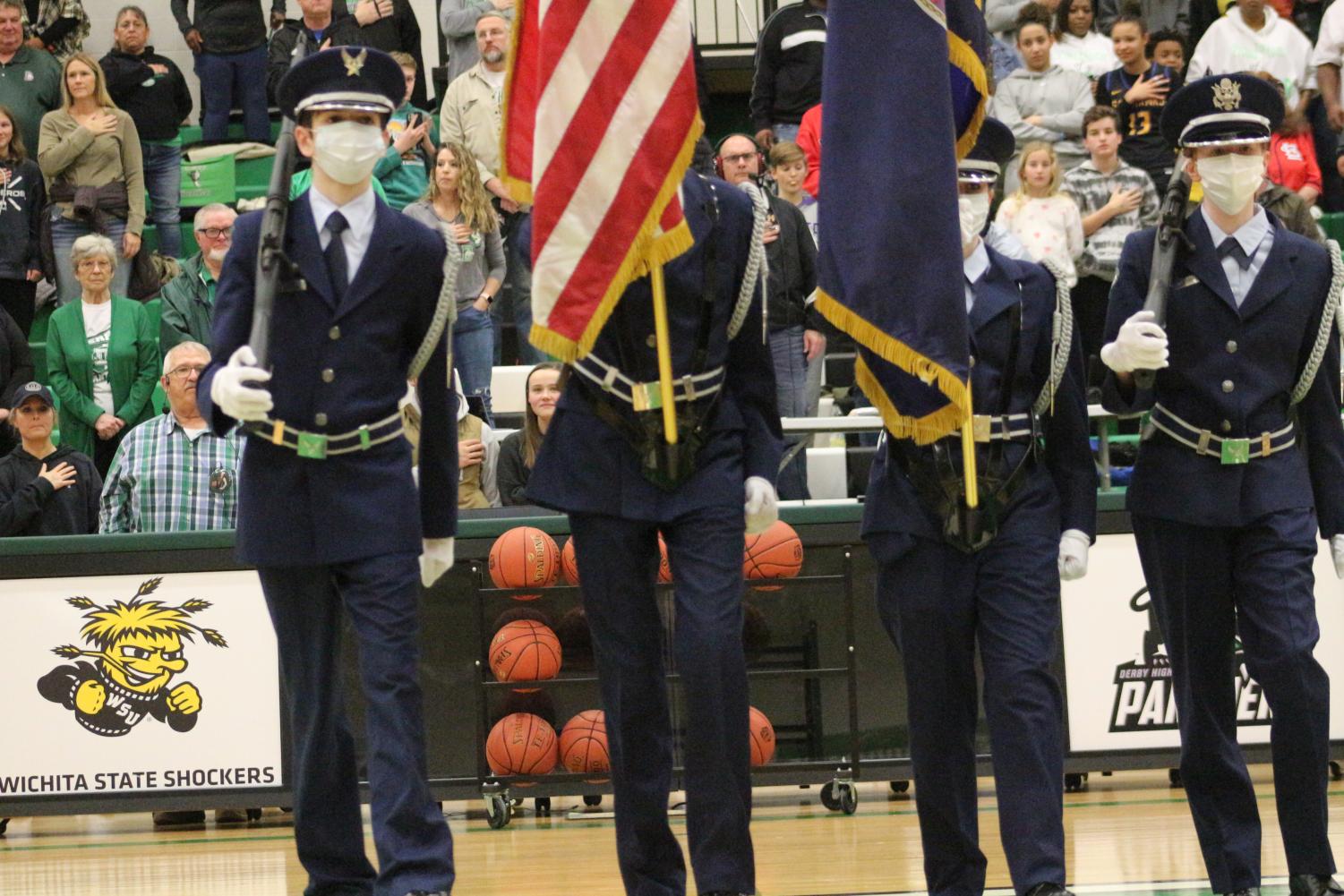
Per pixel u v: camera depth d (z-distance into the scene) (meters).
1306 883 6.45
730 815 5.81
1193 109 6.41
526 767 9.85
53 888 8.00
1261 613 6.44
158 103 16.38
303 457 6.05
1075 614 10.26
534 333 5.85
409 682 6.00
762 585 9.91
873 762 10.13
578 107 5.88
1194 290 6.50
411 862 5.82
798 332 12.17
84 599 10.02
